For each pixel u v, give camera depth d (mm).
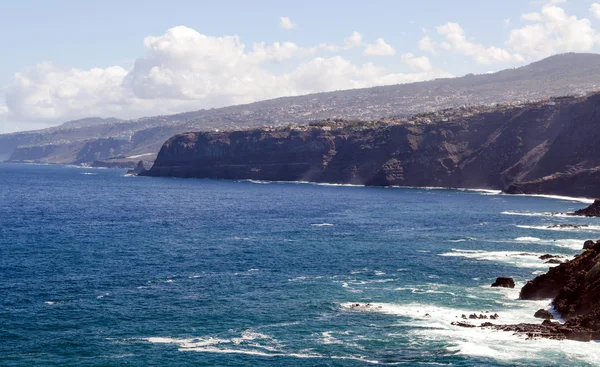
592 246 86938
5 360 63281
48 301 83312
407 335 69938
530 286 84812
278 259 113750
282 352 65500
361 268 105188
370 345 67250
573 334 68312
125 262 110438
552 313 77438
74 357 64125
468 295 86500
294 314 77938
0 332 70812
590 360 62438
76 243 132375
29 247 125812
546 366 61125
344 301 83812
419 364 62094
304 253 120000
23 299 84062
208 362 62938
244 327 73062
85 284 92875
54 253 118938
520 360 62531
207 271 103062
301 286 92375
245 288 91188
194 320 75562
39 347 66750
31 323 74062
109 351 65688
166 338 69500
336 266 107000
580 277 78938
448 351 65188
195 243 133250
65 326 73188
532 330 70625
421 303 82562
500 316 76625
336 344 67625
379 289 90250
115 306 81250
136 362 62938
